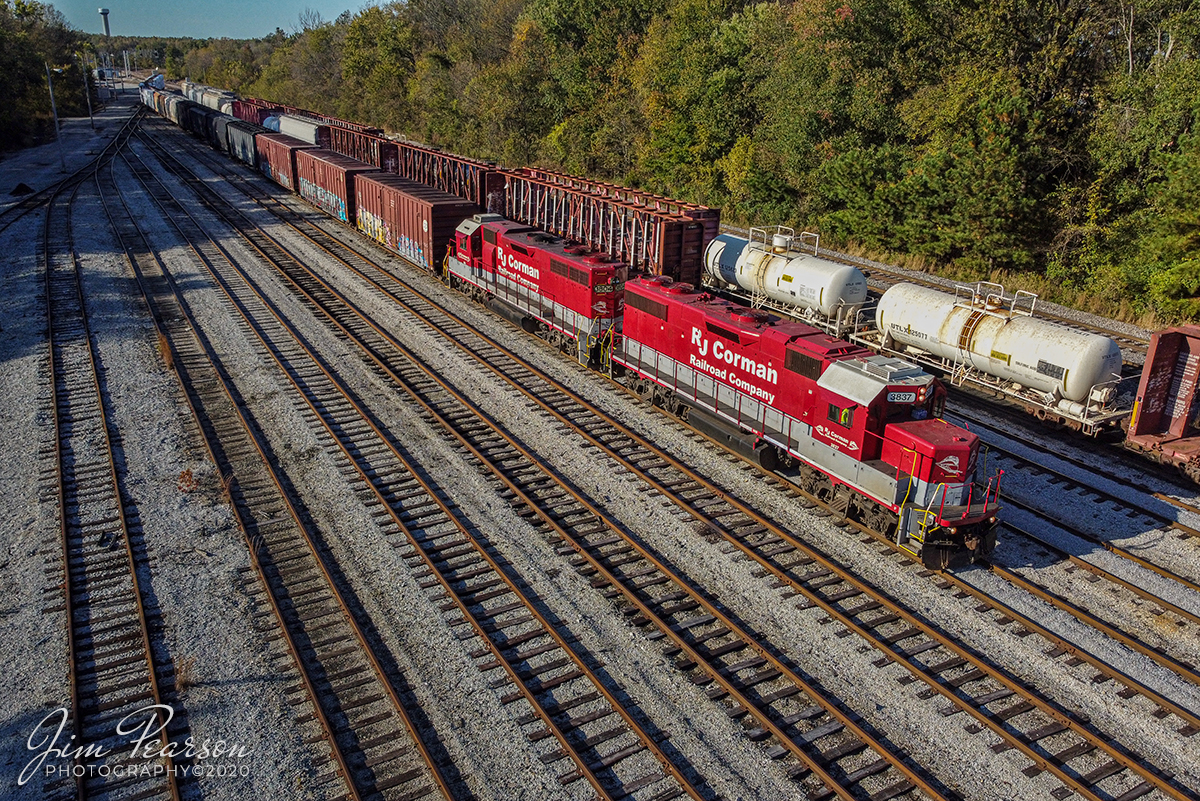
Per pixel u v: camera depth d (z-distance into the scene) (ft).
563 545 54.85
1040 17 128.57
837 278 95.76
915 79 152.35
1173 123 107.14
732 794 35.55
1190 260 94.94
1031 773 37.04
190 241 142.20
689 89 190.80
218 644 44.57
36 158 253.65
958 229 123.03
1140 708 41.34
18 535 54.85
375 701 40.50
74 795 34.99
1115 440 73.51
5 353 88.79
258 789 35.47
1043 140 116.16
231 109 311.88
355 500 60.08
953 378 84.79
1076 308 109.91
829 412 56.95
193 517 57.36
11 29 358.84
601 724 39.34
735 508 60.18
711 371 69.62
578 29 256.11
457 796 35.06
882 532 55.42
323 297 112.68
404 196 124.57
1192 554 55.67
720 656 44.57
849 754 37.99
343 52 382.83
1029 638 46.52
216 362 87.35
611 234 106.83
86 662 43.04
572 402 79.56
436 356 90.89
